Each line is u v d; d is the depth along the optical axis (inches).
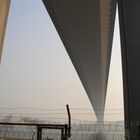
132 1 849.5
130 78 810.8
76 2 1081.4
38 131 641.6
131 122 751.7
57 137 641.0
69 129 634.2
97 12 1145.4
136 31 831.1
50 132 645.3
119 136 700.0
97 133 695.7
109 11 1207.6
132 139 683.4
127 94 813.2
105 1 1099.9
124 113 823.7
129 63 821.2
